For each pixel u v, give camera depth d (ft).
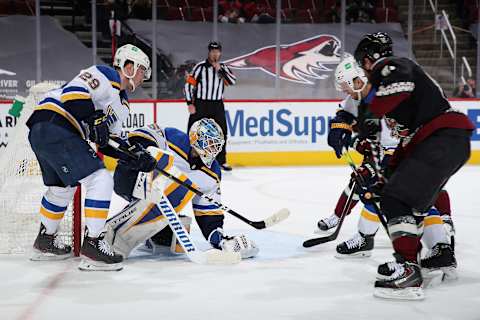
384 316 21.89
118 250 28.96
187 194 28.89
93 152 27.35
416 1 81.71
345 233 35.55
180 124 62.39
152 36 74.38
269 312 22.25
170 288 24.99
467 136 24.00
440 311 22.41
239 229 36.42
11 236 31.37
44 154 26.89
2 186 31.73
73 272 27.17
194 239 33.47
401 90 23.11
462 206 44.45
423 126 23.85
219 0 78.48
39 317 21.66
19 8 75.00
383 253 30.83
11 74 73.56
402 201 23.71
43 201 28.68
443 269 25.91
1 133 59.31
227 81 58.34
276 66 76.43
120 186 27.66
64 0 75.46
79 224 29.48
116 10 75.31
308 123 64.90
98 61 75.20
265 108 64.13
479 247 32.42
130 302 23.27
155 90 74.13
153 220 28.63
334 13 80.48
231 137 63.93
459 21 81.76
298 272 27.45
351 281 26.16
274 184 53.62
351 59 28.09
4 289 24.79
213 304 23.07
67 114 26.94
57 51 75.20
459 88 75.36
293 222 38.75
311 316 21.88
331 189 51.31
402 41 81.25
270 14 79.82
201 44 78.13
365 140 28.22
